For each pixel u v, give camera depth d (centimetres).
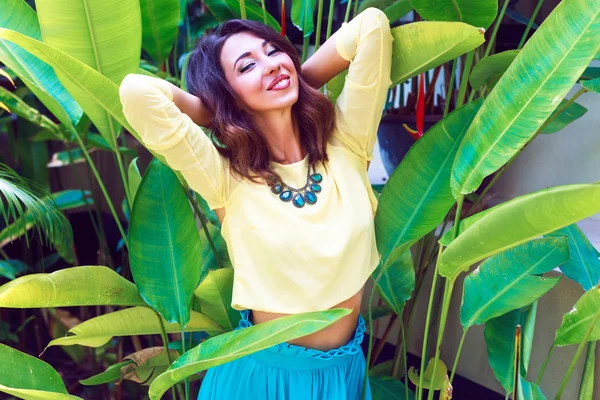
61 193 193
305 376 103
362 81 102
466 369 170
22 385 102
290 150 105
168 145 94
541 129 127
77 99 112
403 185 113
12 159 232
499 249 89
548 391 149
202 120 104
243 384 106
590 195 72
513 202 81
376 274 123
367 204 104
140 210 116
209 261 143
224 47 101
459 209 97
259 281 99
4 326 202
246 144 99
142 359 138
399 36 104
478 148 90
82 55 110
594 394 138
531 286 111
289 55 103
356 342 107
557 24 82
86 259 270
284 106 99
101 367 207
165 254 115
